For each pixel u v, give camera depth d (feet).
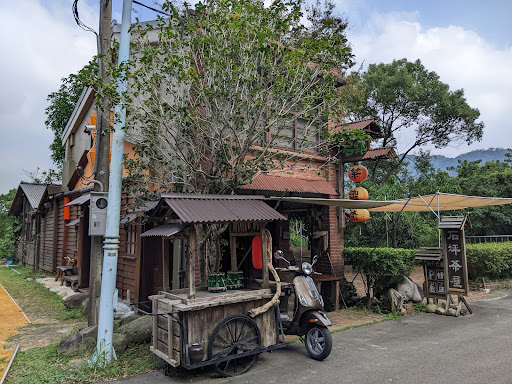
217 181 21.97
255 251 19.25
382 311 28.14
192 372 16.31
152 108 21.68
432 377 15.57
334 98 23.06
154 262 27.20
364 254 29.55
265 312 17.72
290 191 27.43
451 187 54.75
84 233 34.88
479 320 25.46
